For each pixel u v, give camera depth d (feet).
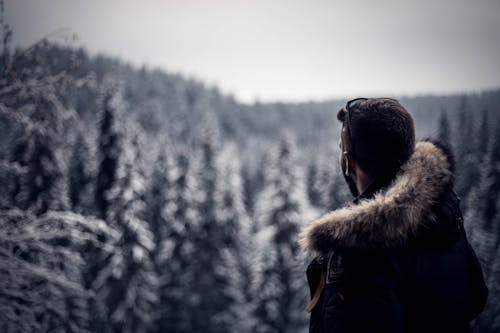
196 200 119.14
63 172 53.16
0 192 22.59
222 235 114.52
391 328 5.03
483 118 143.13
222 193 118.32
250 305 102.58
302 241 5.73
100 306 80.84
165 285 113.39
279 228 102.12
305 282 97.96
